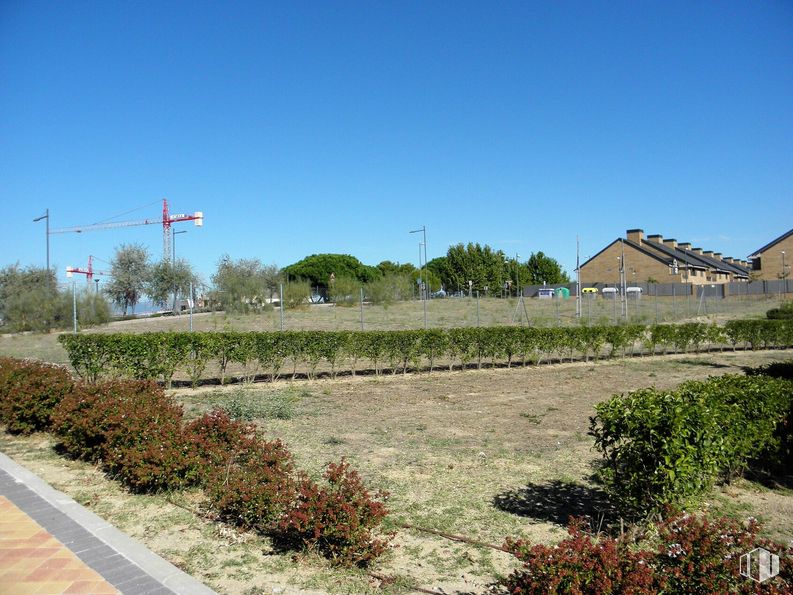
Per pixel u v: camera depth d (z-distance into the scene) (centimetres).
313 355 1559
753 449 667
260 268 4219
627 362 2045
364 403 1224
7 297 3578
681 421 506
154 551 487
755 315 3753
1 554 467
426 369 1806
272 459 629
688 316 3366
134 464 637
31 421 932
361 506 485
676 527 397
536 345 1909
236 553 485
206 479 625
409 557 483
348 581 439
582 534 421
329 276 7094
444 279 7331
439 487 661
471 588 430
